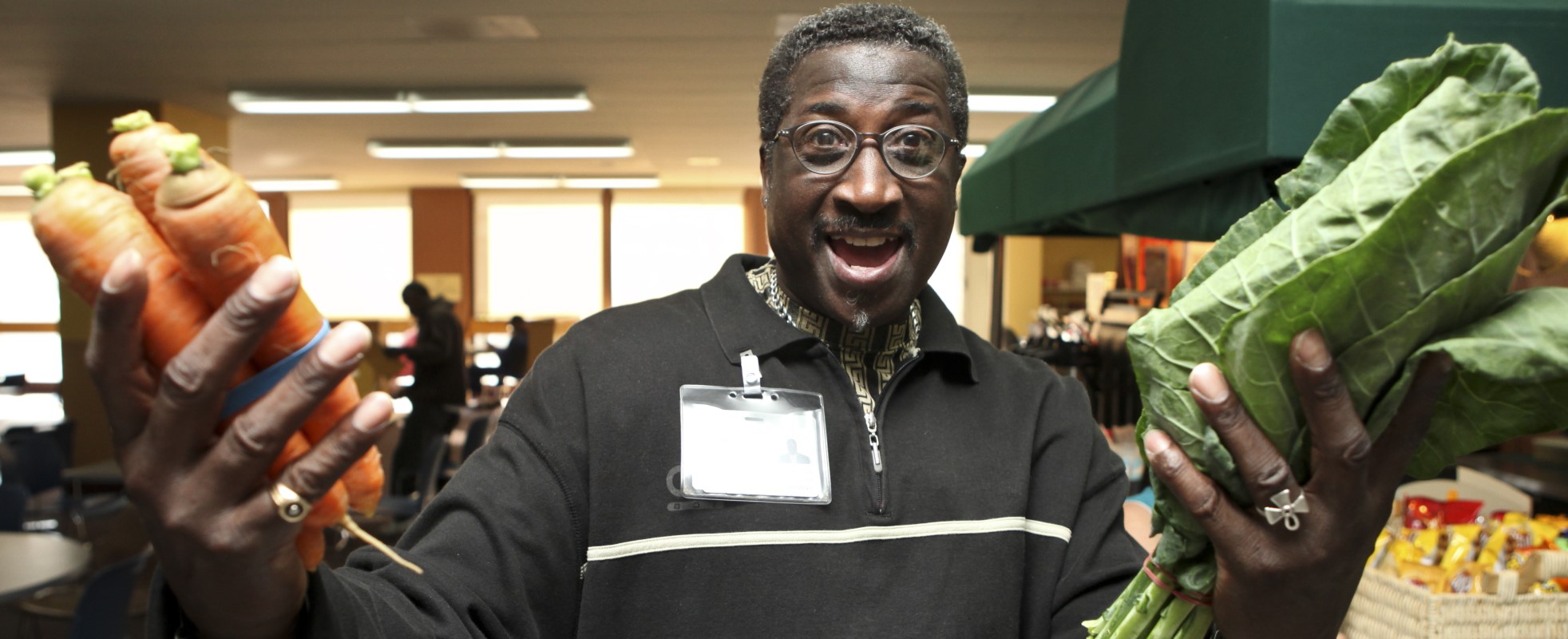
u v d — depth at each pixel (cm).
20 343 1412
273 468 53
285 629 59
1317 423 59
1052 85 604
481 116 737
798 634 95
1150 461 66
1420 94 63
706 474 100
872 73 99
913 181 100
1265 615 66
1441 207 54
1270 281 61
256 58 550
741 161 1028
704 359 107
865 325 104
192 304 49
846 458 105
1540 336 56
